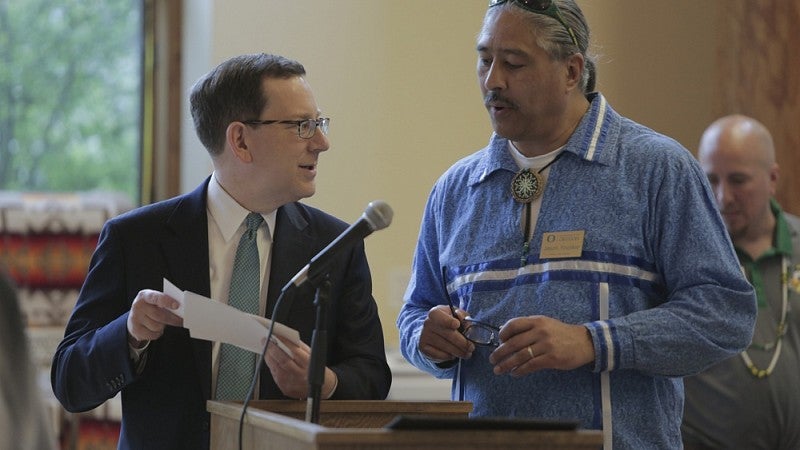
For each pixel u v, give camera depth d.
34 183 10.66
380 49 9.87
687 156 5.34
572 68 5.33
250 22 9.63
